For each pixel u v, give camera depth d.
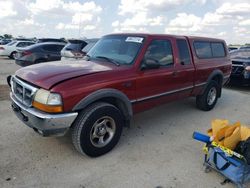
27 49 11.59
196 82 5.33
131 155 3.69
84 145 3.36
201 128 4.92
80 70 3.50
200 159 3.66
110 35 4.77
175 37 4.79
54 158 3.50
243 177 2.88
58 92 3.03
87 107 3.35
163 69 4.37
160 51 4.37
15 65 15.00
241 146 3.11
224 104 6.89
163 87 4.43
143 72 3.98
